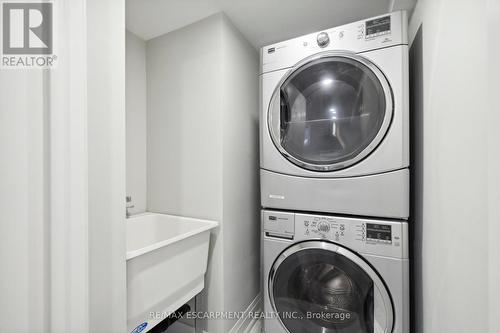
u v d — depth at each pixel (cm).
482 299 55
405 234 98
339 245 109
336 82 112
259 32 166
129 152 165
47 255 59
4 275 53
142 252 94
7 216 54
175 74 162
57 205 60
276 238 124
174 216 158
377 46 102
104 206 73
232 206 153
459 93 66
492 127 43
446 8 74
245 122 171
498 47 42
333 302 115
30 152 57
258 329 168
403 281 97
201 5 138
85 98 66
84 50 66
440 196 79
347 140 110
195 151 154
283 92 123
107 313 73
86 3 68
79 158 64
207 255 138
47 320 59
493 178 43
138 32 165
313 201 115
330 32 112
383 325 101
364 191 105
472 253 59
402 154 98
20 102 56
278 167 123
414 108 114
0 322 52
